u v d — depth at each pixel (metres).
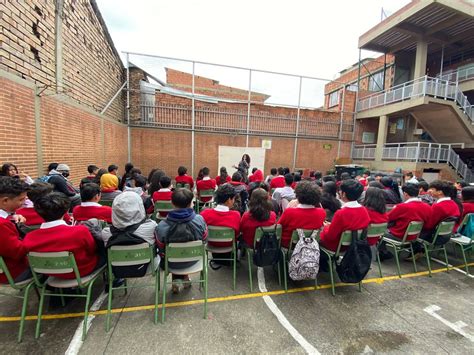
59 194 2.04
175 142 11.14
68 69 5.43
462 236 3.73
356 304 2.63
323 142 13.83
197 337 2.09
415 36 12.77
